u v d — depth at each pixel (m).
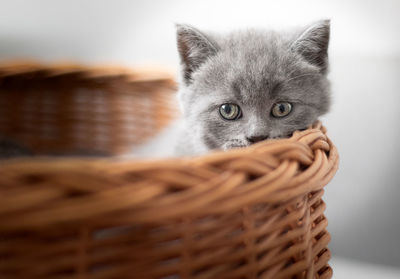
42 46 0.62
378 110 0.54
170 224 0.27
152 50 0.61
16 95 0.46
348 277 0.47
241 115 0.37
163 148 0.45
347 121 0.55
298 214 0.30
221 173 0.28
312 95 0.37
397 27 0.53
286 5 0.56
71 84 0.47
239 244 0.28
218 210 0.27
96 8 0.61
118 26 0.61
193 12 0.59
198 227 0.27
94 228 0.26
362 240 0.51
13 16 0.60
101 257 0.26
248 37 0.39
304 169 0.31
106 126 0.48
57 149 0.47
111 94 0.48
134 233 0.26
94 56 0.63
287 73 0.36
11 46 0.61
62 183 0.25
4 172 0.26
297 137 0.31
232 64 0.37
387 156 0.54
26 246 0.25
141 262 0.26
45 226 0.25
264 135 0.36
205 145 0.39
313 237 0.32
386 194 0.53
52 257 0.26
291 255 0.30
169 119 0.50
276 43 0.38
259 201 0.28
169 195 0.27
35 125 0.47
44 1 0.60
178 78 0.41
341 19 0.54
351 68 0.55
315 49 0.37
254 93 0.36
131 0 0.60
